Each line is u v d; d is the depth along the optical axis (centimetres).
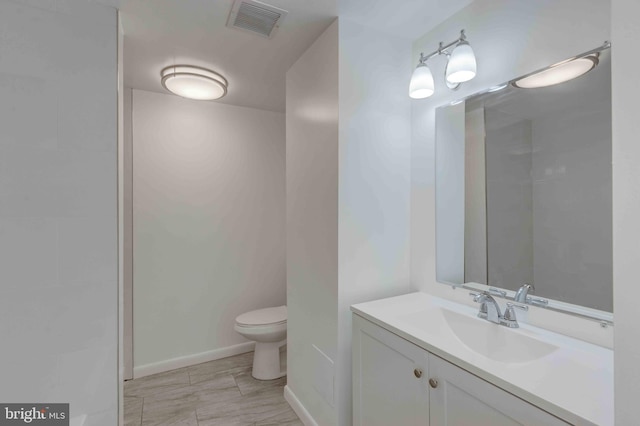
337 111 164
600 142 107
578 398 76
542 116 124
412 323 142
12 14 133
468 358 98
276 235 314
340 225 165
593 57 109
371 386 141
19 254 133
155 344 258
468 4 153
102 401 147
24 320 134
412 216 186
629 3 60
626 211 60
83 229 145
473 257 151
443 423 105
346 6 154
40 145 137
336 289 165
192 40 184
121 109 164
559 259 118
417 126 182
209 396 221
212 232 283
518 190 132
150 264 256
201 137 279
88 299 146
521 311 129
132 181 250
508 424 85
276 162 315
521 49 131
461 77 144
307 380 193
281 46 193
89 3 147
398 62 182
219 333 285
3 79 131
